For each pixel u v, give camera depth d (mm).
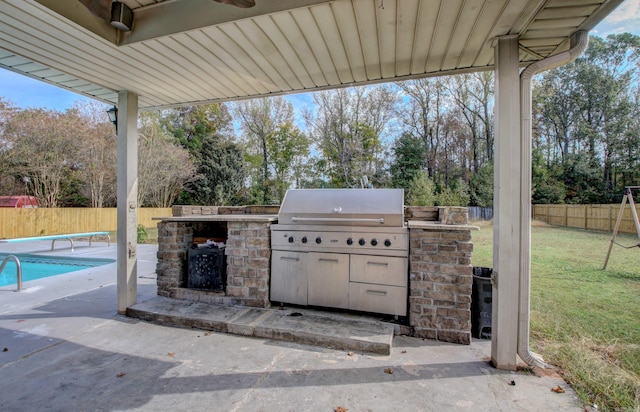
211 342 2959
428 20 2271
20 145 14148
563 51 2568
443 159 18344
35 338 3037
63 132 14539
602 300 4324
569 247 9133
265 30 2422
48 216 13406
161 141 17484
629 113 17203
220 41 2590
